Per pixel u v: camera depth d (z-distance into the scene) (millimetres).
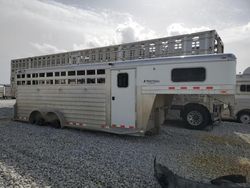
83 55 10328
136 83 5836
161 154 4785
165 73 5508
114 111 6137
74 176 3518
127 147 5277
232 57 4918
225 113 9570
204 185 2639
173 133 7016
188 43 7504
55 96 7340
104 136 6473
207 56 5141
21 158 4320
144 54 8414
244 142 5918
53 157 4406
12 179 3365
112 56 9289
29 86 8148
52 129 7320
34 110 7910
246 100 9422
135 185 3260
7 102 20266
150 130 6387
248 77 9414
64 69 7086
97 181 3359
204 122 7625
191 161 4359
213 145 5613
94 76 6477
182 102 8070
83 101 6680
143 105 5746
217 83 5031
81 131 7094
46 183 3252
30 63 13461
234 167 4047
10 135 6336
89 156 4516
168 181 2941
